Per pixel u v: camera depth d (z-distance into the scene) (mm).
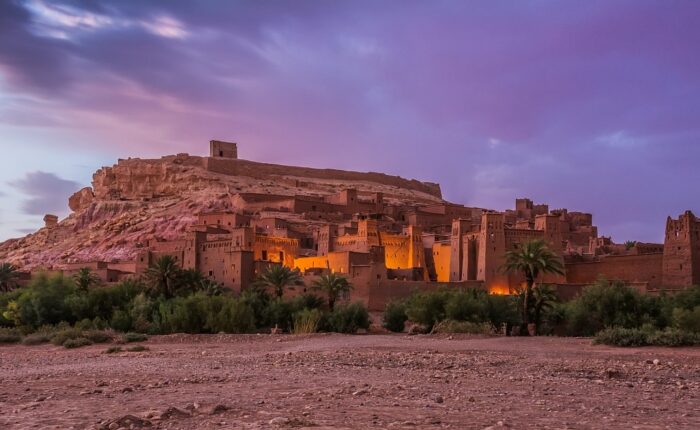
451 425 13172
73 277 89188
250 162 186500
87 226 165375
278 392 18828
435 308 66250
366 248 105188
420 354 34250
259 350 40781
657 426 13656
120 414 14578
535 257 63562
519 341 43031
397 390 19281
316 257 100750
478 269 95812
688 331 46469
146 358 36312
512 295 73125
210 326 65688
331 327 67500
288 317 72562
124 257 134250
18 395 19047
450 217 143500
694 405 17609
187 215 146500
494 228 94688
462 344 40812
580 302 62969
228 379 23000
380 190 192875
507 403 17078
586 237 133000
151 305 73062
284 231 114312
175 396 18203
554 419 14398
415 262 109562
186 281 85500
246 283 93375
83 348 47656
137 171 182500
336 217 137250
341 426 12859
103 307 75625
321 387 20094
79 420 13695
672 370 27609
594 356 33219
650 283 86500
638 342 39000
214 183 169000
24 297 74688
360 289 88688
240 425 12883
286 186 179375
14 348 50562
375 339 47594
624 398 18812
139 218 153125
